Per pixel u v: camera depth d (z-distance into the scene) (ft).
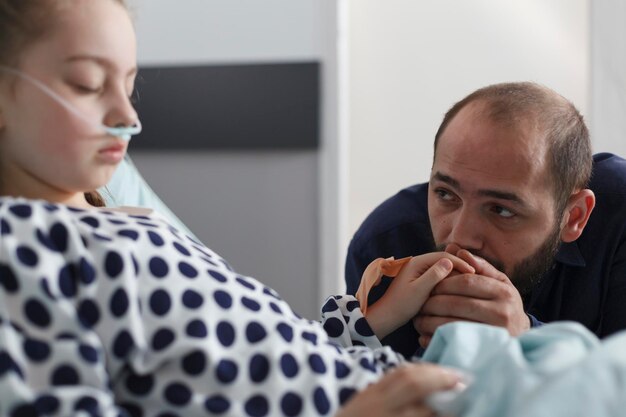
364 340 3.92
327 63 9.23
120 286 2.70
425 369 2.66
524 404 2.30
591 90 8.87
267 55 9.29
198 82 9.38
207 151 9.47
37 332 2.62
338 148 9.26
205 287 2.87
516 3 9.46
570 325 2.89
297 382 2.86
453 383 2.62
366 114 9.75
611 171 5.56
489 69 9.53
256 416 2.76
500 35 9.50
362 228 5.86
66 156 3.09
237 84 9.33
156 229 2.97
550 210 4.37
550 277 5.20
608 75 8.81
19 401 2.47
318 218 9.32
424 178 9.69
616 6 8.77
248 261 9.46
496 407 2.42
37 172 3.14
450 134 4.33
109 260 2.73
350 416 2.60
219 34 9.35
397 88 9.69
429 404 2.56
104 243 2.76
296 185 9.34
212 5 9.35
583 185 4.74
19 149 3.13
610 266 5.29
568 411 2.27
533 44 9.46
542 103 4.42
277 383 2.82
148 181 9.58
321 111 9.26
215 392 2.76
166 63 9.42
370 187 9.78
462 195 4.27
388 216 5.74
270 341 2.87
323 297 9.31
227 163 9.46
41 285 2.63
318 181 9.31
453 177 4.25
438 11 9.59
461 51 9.57
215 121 9.38
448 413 2.50
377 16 9.68
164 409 2.73
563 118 4.46
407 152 9.70
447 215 4.42
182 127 9.43
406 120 9.69
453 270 4.16
